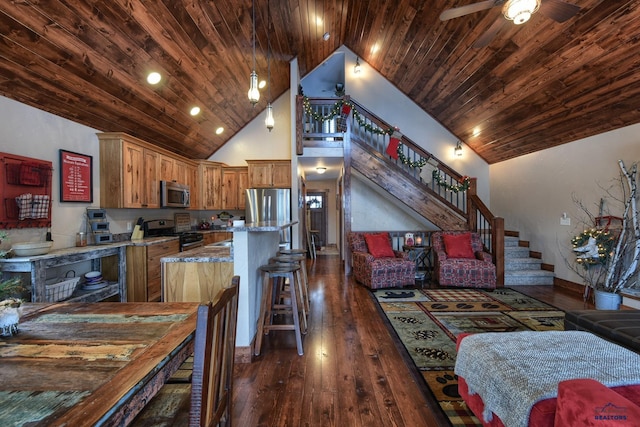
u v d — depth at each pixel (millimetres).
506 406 1365
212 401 1040
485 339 1825
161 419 1176
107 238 3811
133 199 4102
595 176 4184
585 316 2309
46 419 701
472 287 4848
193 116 4859
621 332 2006
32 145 3012
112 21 2582
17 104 2852
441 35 4324
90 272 3578
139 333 1225
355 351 2717
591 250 3883
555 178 4898
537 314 3646
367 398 2041
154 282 4082
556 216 4895
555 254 4957
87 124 3652
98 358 1010
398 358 2582
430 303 4102
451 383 2211
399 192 5582
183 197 5367
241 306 2549
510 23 3357
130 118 3953
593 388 1068
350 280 5398
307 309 3678
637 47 2793
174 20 2955
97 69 2957
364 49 6176
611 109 3604
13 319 1179
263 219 5926
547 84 3783
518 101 4379
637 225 3576
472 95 4969
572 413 1058
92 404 761
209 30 3373
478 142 6207
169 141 5070
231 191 6504
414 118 6574
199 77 4059
